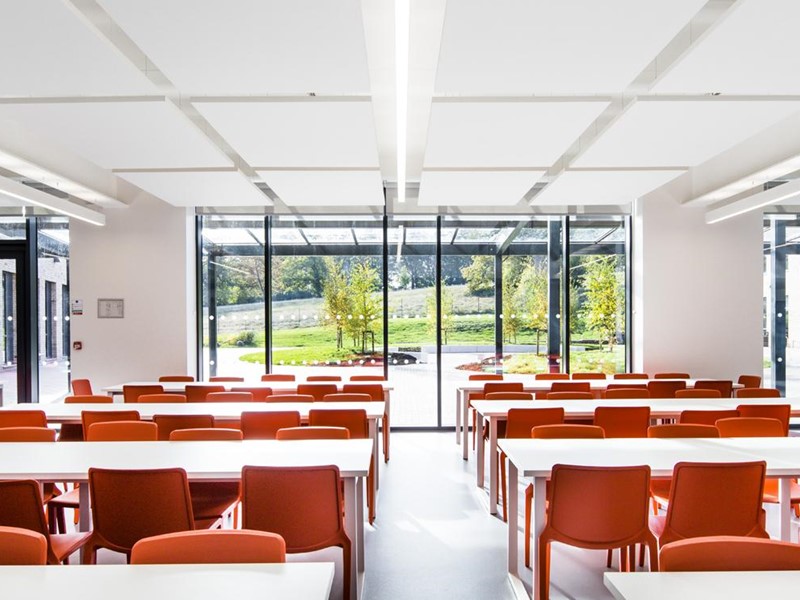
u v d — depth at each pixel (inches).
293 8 106.6
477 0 104.7
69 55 124.1
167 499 102.7
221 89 143.9
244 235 323.9
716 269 309.4
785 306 319.6
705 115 163.6
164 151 198.5
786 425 187.2
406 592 122.3
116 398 310.0
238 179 239.1
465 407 243.9
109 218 309.4
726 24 112.7
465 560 138.5
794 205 311.6
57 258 320.8
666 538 104.5
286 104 156.1
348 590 104.0
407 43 119.6
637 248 314.7
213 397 218.1
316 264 322.0
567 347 320.8
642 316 308.5
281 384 262.5
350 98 154.9
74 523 161.3
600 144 191.2
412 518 167.8
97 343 308.2
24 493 96.7
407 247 320.2
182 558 69.7
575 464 114.7
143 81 138.6
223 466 113.7
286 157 206.7
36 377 319.6
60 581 63.9
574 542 105.3
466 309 319.9
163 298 308.5
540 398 232.8
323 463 116.1
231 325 323.9
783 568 67.1
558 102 154.3
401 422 316.2
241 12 107.7
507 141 187.5
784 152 215.3
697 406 199.2
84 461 118.3
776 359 319.3
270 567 67.6
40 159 227.3
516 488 128.6
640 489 104.0
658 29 115.2
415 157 268.7
